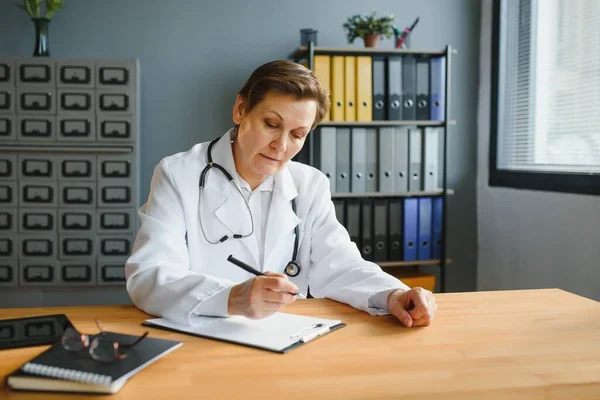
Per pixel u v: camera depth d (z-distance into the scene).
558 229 2.81
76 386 0.74
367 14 3.42
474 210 3.59
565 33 2.88
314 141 3.02
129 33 3.22
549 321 1.11
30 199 2.85
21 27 3.13
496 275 3.37
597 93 2.66
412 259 3.15
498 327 1.07
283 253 1.40
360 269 1.30
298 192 1.46
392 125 3.16
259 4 3.33
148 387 0.76
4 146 2.80
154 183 1.34
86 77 2.82
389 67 3.02
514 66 3.29
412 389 0.77
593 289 2.57
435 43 3.50
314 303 1.25
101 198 2.89
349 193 3.04
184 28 3.27
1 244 2.86
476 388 0.78
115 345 0.84
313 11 3.38
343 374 0.82
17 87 2.79
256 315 1.01
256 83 1.17
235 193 1.36
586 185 2.62
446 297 1.31
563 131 2.89
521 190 3.12
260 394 0.75
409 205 3.12
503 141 3.38
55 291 2.94
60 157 2.86
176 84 3.28
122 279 2.93
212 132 3.32
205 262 1.34
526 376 0.82
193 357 0.89
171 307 1.06
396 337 1.00
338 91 3.00
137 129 2.88
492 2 3.41
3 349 0.91
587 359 0.90
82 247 2.90
